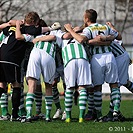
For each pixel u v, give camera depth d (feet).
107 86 188.03
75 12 311.88
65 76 90.79
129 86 98.89
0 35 96.43
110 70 91.56
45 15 298.97
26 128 81.92
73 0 311.88
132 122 90.53
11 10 282.77
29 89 90.12
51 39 90.63
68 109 91.25
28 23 93.91
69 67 89.92
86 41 90.89
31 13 94.07
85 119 97.45
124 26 311.47
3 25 96.22
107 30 92.43
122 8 310.24
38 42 91.04
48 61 90.07
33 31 92.22
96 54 91.45
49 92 92.02
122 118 94.32
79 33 92.73
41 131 78.13
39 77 90.12
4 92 95.45
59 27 93.86
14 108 93.56
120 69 95.55
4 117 96.53
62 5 307.37
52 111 122.31
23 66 94.68
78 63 89.92
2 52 92.68
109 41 91.40
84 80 89.97
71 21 308.81
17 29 92.32
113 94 92.38
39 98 98.12
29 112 89.92
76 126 84.33
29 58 90.63
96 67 91.04
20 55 92.94
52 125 85.56
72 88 91.09
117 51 95.81
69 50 90.53
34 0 300.20
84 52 90.63
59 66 95.86
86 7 314.14
